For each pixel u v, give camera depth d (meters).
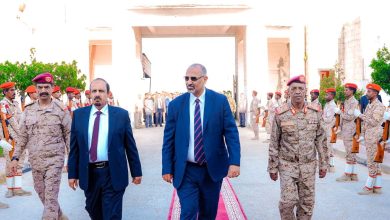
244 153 15.50
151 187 9.68
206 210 5.23
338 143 17.56
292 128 5.23
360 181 10.17
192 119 5.12
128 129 5.21
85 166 5.05
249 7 28.34
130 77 28.34
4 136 8.59
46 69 17.20
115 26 28.12
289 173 5.27
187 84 5.10
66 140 6.23
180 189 5.08
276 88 34.00
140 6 27.75
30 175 11.28
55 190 6.04
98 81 5.16
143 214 7.38
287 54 33.59
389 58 16.92
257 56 28.61
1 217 7.25
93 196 5.14
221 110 5.14
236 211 7.46
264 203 8.09
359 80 26.34
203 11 28.22
